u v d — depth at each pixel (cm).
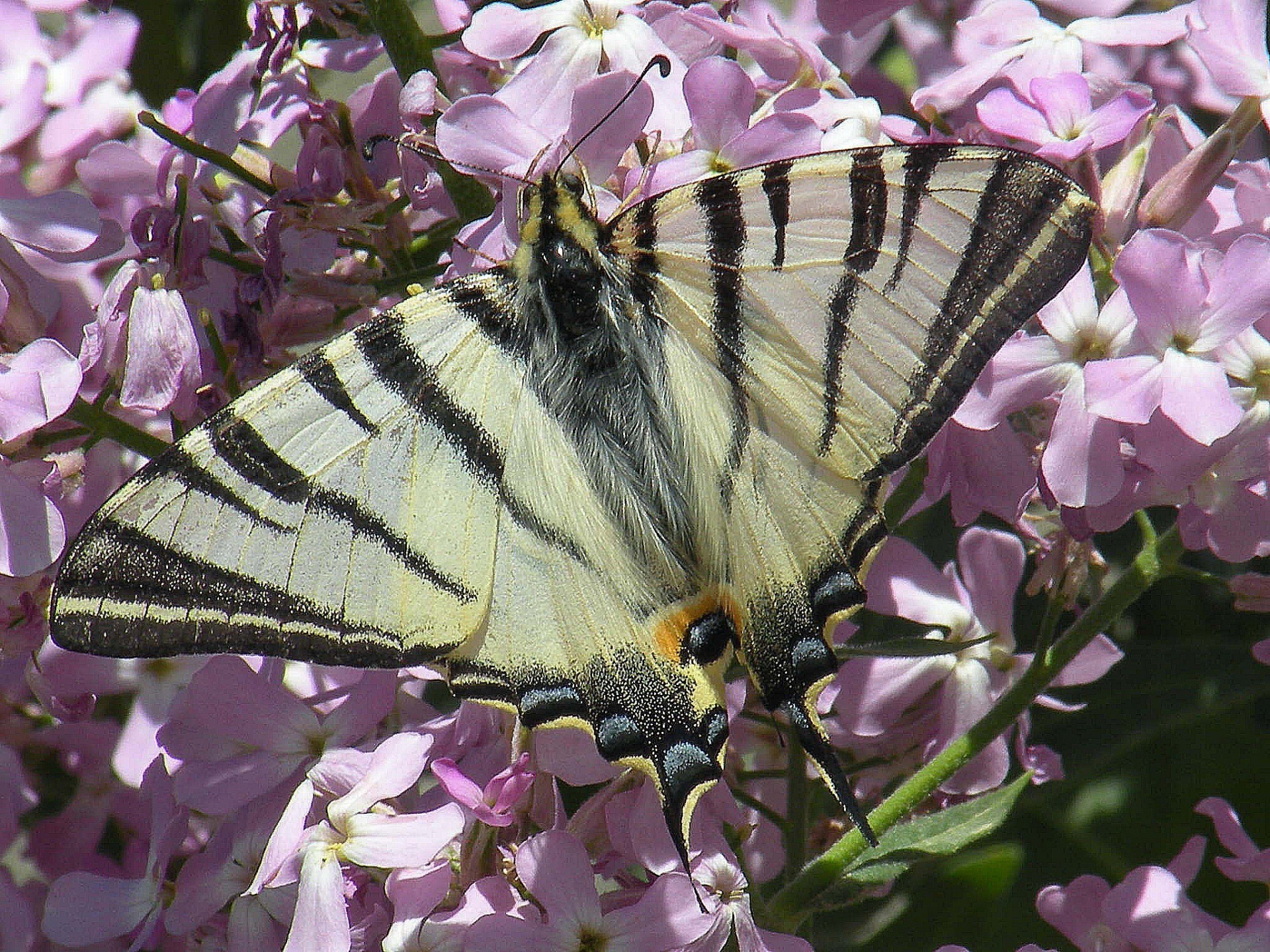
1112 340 83
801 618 83
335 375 82
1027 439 84
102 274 87
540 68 85
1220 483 84
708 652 83
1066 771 89
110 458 86
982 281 82
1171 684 89
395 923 83
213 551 82
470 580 83
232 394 86
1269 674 88
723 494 83
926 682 86
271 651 82
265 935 84
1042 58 85
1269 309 83
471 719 84
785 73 85
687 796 82
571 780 83
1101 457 83
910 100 85
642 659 83
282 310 85
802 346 83
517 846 83
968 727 86
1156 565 84
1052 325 84
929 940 87
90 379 85
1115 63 88
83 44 88
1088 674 86
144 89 89
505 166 84
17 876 87
